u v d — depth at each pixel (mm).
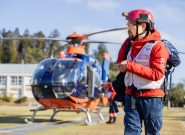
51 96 19188
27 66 85875
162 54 4938
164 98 5117
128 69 4895
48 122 19875
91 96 19828
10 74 84125
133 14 5090
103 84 21312
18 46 146125
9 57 139250
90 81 19922
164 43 5184
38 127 16625
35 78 19422
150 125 5023
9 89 84000
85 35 20438
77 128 16062
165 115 30125
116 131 14500
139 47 5059
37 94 19594
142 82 4953
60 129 15602
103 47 129750
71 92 19094
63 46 20984
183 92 66500
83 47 20656
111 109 18688
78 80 19250
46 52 144250
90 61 20422
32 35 152625
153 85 4938
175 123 19672
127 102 5082
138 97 4980
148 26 5082
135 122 5016
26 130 15086
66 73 19156
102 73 22234
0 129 15445
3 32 154000
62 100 19188
